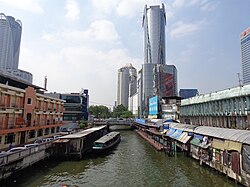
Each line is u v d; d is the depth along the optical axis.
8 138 34.97
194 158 36.22
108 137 50.22
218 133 29.09
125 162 35.38
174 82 146.88
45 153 33.94
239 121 33.88
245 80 97.50
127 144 56.81
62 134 51.34
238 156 23.03
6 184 23.55
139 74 161.62
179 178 26.38
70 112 88.62
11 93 35.88
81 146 37.50
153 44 192.88
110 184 24.38
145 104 137.12
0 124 33.28
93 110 144.38
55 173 28.39
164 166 32.41
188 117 57.44
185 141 38.00
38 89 50.38
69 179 25.94
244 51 98.25
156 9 196.12
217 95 40.47
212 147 29.53
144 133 76.50
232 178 24.22
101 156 40.28
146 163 34.59
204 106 46.62
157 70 141.38
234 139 24.33
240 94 33.12
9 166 24.50
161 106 96.56
